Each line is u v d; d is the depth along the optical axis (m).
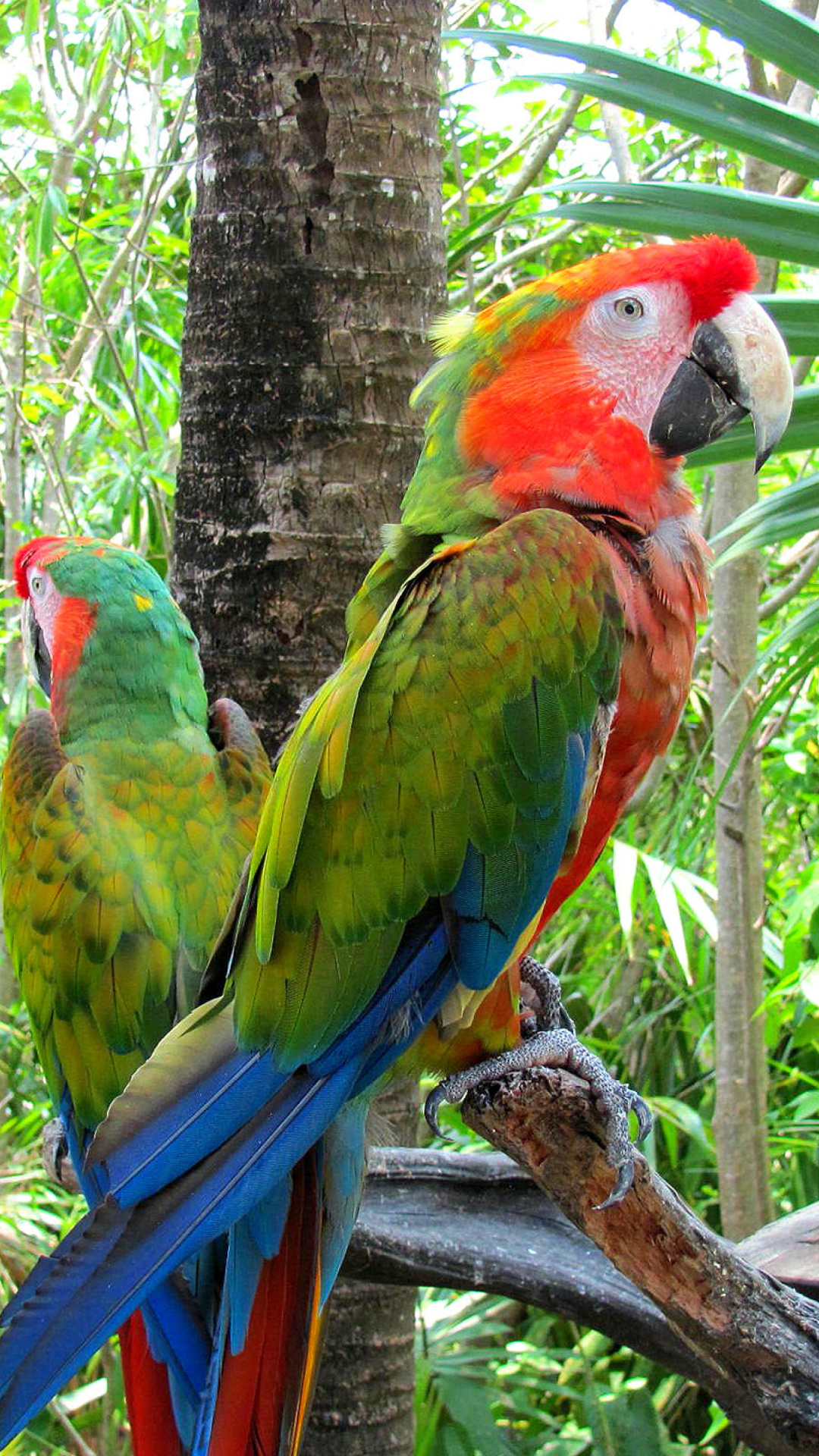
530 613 1.86
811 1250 2.21
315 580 2.61
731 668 3.56
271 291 2.58
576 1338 4.11
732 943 3.58
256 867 1.92
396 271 2.60
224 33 2.58
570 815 1.92
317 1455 2.73
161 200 5.00
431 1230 2.43
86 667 2.39
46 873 2.21
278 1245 1.80
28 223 5.17
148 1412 1.91
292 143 2.56
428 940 1.88
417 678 1.86
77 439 4.95
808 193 4.97
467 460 2.08
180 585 2.72
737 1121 3.58
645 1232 1.81
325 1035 1.82
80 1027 2.15
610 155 4.23
